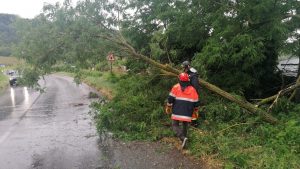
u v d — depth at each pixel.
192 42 11.21
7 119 13.05
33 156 7.72
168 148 7.71
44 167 6.92
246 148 6.90
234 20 9.87
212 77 10.47
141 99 9.77
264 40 9.88
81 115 13.09
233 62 9.79
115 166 6.75
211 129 8.33
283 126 7.51
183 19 10.45
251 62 9.58
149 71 10.74
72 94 22.30
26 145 8.73
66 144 8.63
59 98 20.11
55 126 11.08
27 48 9.37
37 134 9.96
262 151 6.52
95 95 19.81
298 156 6.20
